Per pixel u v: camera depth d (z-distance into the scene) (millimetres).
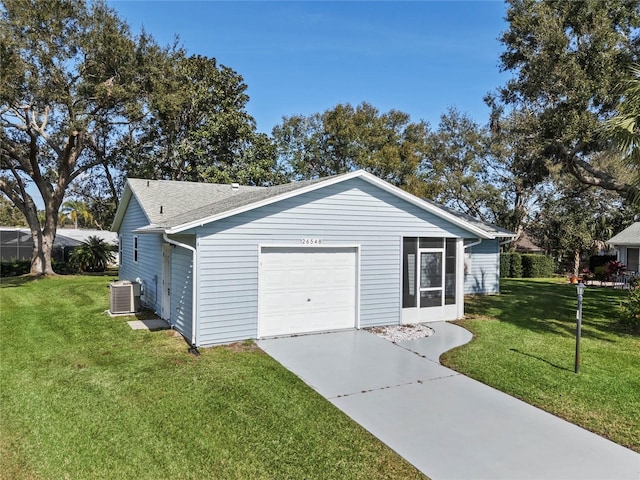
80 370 7148
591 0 11602
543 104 13781
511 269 26906
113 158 25188
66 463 4293
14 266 24203
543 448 4695
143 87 21844
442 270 11562
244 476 4098
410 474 4160
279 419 5336
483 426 5227
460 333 10070
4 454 4461
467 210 33281
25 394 6094
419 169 33500
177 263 9977
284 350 8422
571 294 17609
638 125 8289
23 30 18266
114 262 31078
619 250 25953
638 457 4512
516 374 7078
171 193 14609
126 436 4863
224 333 8852
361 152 32781
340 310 10258
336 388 6449
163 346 8625
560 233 29984
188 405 5730
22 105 19484
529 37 13273
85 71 20469
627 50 11852
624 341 9344
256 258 9156
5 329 10148
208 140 27078
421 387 6539
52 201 22453
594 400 6000
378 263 10617
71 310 12633
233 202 11414
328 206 9922
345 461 4383
